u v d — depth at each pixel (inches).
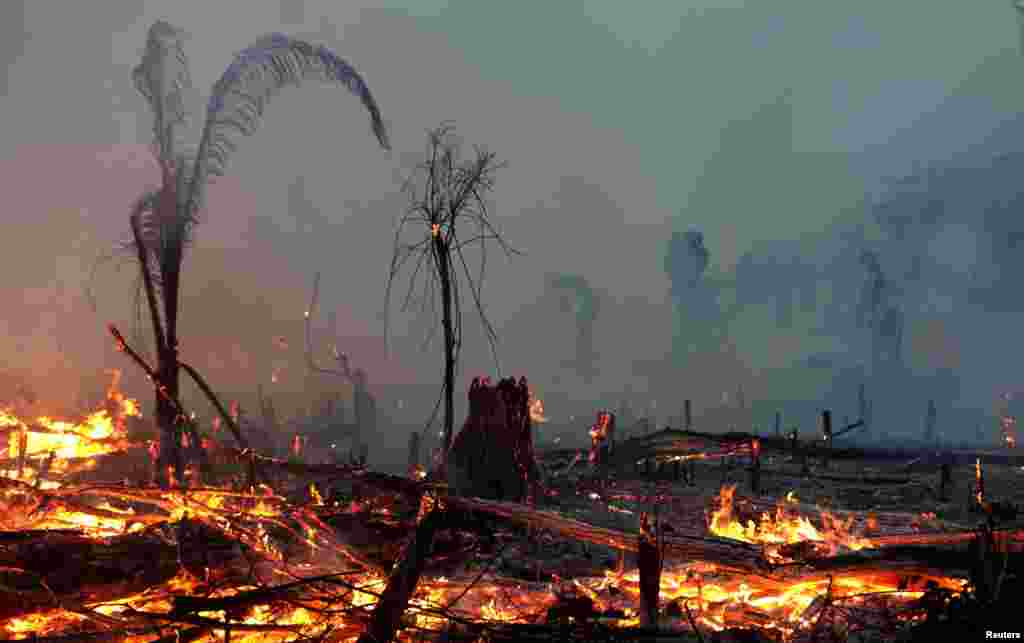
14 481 271.7
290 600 208.7
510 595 250.2
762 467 599.8
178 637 193.3
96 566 234.5
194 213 412.5
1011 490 488.1
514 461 403.5
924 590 234.4
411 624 209.0
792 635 212.2
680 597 234.8
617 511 382.9
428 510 233.1
